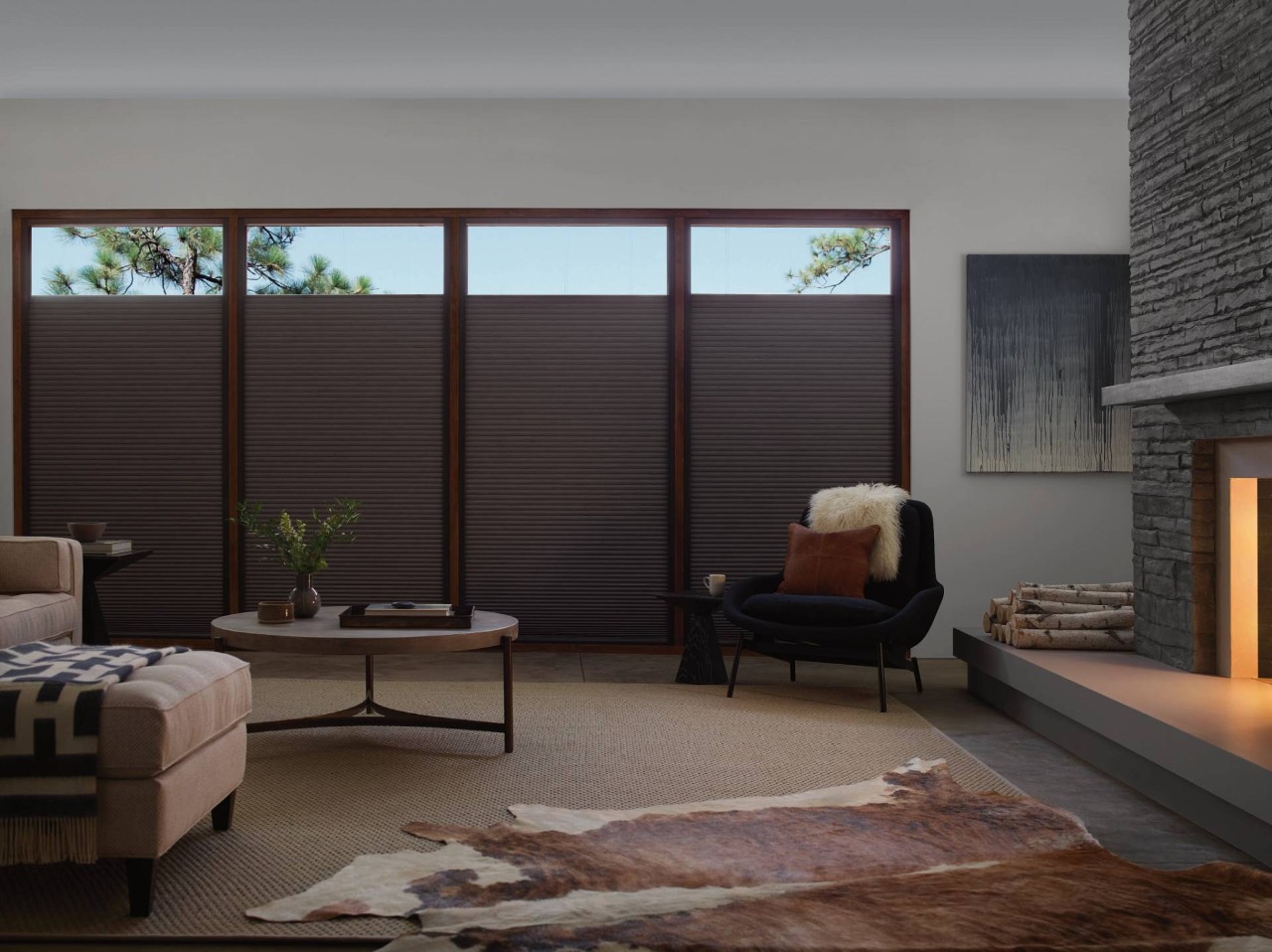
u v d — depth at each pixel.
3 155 5.22
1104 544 5.20
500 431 5.32
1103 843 2.41
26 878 2.13
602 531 5.31
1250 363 2.81
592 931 1.85
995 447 5.18
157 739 1.92
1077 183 5.21
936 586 4.02
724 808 2.64
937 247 5.21
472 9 4.20
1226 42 3.21
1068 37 4.46
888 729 3.56
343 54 4.64
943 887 2.07
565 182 5.22
